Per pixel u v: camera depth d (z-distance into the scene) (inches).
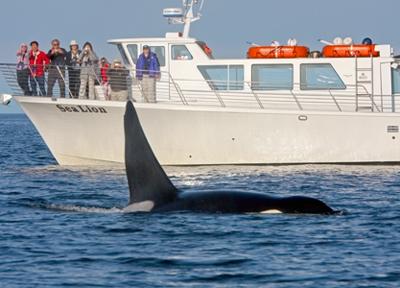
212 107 5034.5
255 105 5182.1
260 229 2701.8
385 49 5182.1
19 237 2711.6
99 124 5103.3
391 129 5049.2
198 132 5064.0
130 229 2738.7
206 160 5088.6
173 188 2984.7
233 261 2358.5
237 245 2532.0
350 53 5177.2
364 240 2625.5
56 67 5093.5
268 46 5216.5
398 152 5049.2
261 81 5182.1
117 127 5088.6
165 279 2185.0
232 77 5206.7
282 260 2372.0
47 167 5177.2
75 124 5128.0
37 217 3061.0
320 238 2623.0
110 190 3998.5
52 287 2122.3
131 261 2367.1
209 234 2655.0
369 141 5054.1
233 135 5064.0
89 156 5162.4
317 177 4525.1
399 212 3191.4
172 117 5059.1
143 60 5132.9
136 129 2883.9
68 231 2775.6
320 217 2874.0
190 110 5039.4
